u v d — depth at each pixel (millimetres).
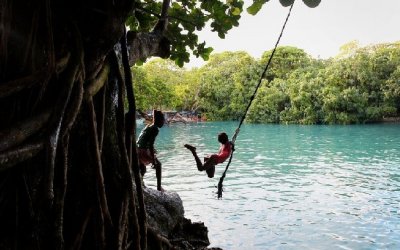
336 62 40969
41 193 2072
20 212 2184
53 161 2014
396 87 35031
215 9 4555
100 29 2371
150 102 41125
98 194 2504
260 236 7652
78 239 2480
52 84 2201
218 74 48688
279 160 16656
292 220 8578
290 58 46625
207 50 4930
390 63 36688
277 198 10414
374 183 12008
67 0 2375
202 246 5879
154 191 5781
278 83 42750
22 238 2168
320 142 22891
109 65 2717
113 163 2846
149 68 59531
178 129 35156
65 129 2135
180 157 18031
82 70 2266
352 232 7816
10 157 1854
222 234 7754
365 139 23750
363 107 35750
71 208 2561
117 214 2691
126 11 2432
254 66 47062
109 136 2861
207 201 10164
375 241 7332
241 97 44938
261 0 3369
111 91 2885
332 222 8422
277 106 40562
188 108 52312
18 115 2086
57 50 2277
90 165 2629
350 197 10453
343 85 37562
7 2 2086
